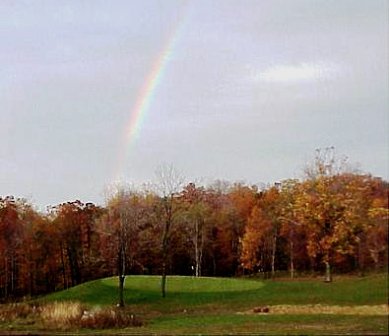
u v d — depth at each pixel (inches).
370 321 979.3
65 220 2837.1
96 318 1320.1
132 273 2474.2
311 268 1261.1
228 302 1451.8
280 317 1096.2
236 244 2222.0
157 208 2304.4
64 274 2822.3
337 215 1191.6
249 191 2294.5
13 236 2795.3
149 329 1176.8
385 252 1141.7
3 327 1290.6
